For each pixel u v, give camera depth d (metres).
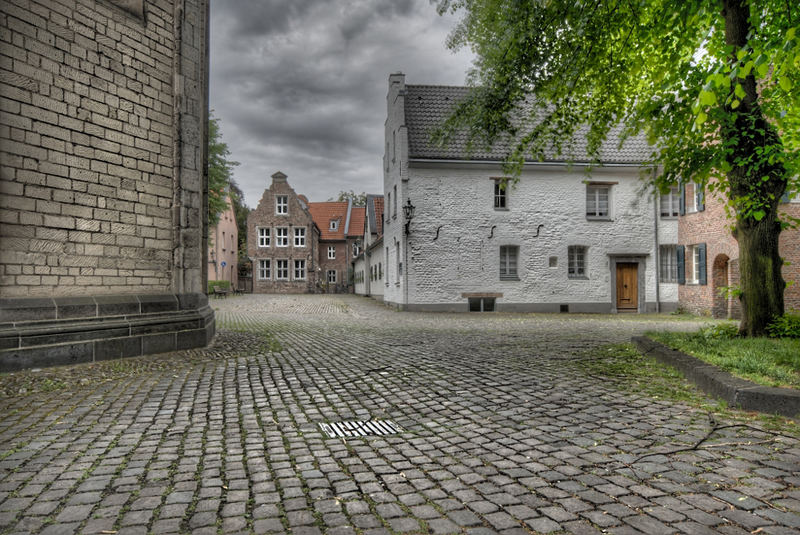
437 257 20.41
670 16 6.42
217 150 28.22
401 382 6.04
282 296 38.66
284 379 6.23
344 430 4.20
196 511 2.65
